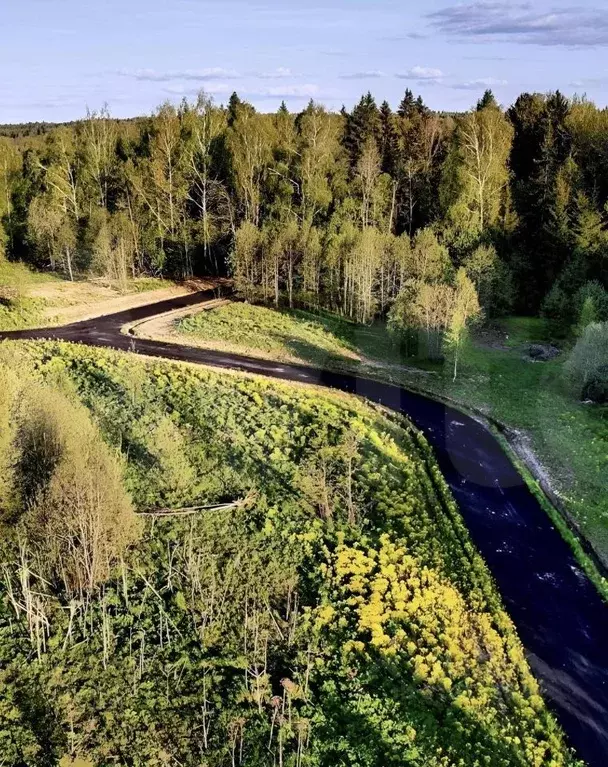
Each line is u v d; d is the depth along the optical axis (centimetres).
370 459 3691
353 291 6300
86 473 2606
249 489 3303
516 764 2059
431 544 3053
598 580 2947
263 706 2130
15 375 3138
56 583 2573
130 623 2422
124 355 5269
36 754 1905
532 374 5097
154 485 3266
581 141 6775
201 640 2370
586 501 3500
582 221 5809
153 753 1944
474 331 5728
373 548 2967
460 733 2117
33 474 2853
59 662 2230
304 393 4706
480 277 5781
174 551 2769
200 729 2034
